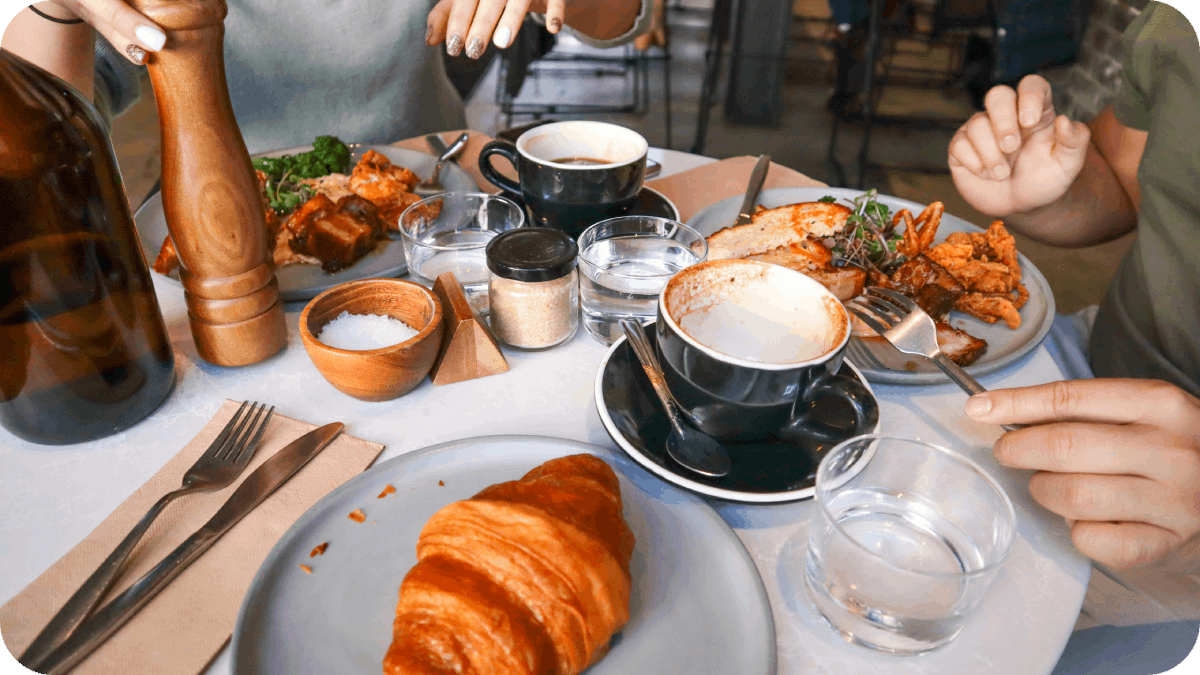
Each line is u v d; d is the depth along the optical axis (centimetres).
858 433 71
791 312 74
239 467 69
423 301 83
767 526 68
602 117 426
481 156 113
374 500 65
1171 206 122
